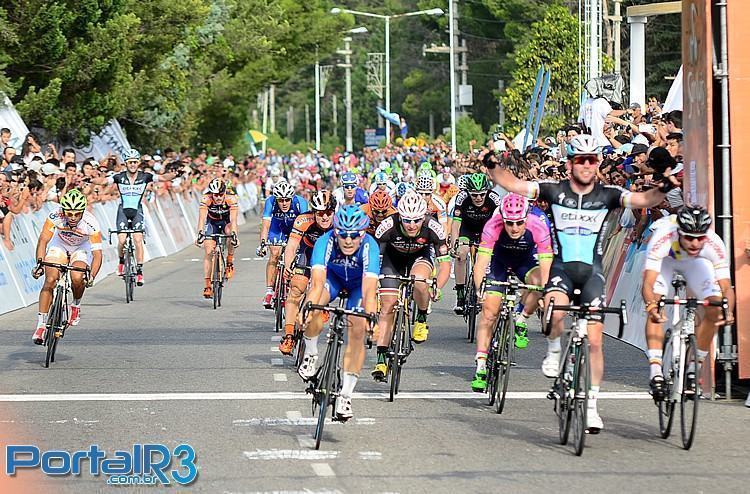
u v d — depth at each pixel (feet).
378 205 78.43
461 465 54.70
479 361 70.59
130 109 234.58
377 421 65.62
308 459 55.72
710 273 63.26
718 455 57.16
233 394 73.26
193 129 317.42
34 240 136.77
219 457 56.03
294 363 85.92
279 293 104.63
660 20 276.41
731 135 71.61
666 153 81.66
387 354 72.28
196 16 233.14
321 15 394.32
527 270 74.13
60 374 81.20
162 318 114.62
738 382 77.00
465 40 497.46
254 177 350.43
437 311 121.90
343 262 62.18
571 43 258.16
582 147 61.46
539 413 68.49
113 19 195.62
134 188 132.57
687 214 60.39
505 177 63.00
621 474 53.01
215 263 123.65
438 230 77.56
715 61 71.67
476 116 509.76
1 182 123.54
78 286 87.51
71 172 149.48
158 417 66.03
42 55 183.21
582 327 58.59
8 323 112.27
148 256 194.90
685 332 60.08
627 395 73.92
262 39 334.03
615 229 109.70
